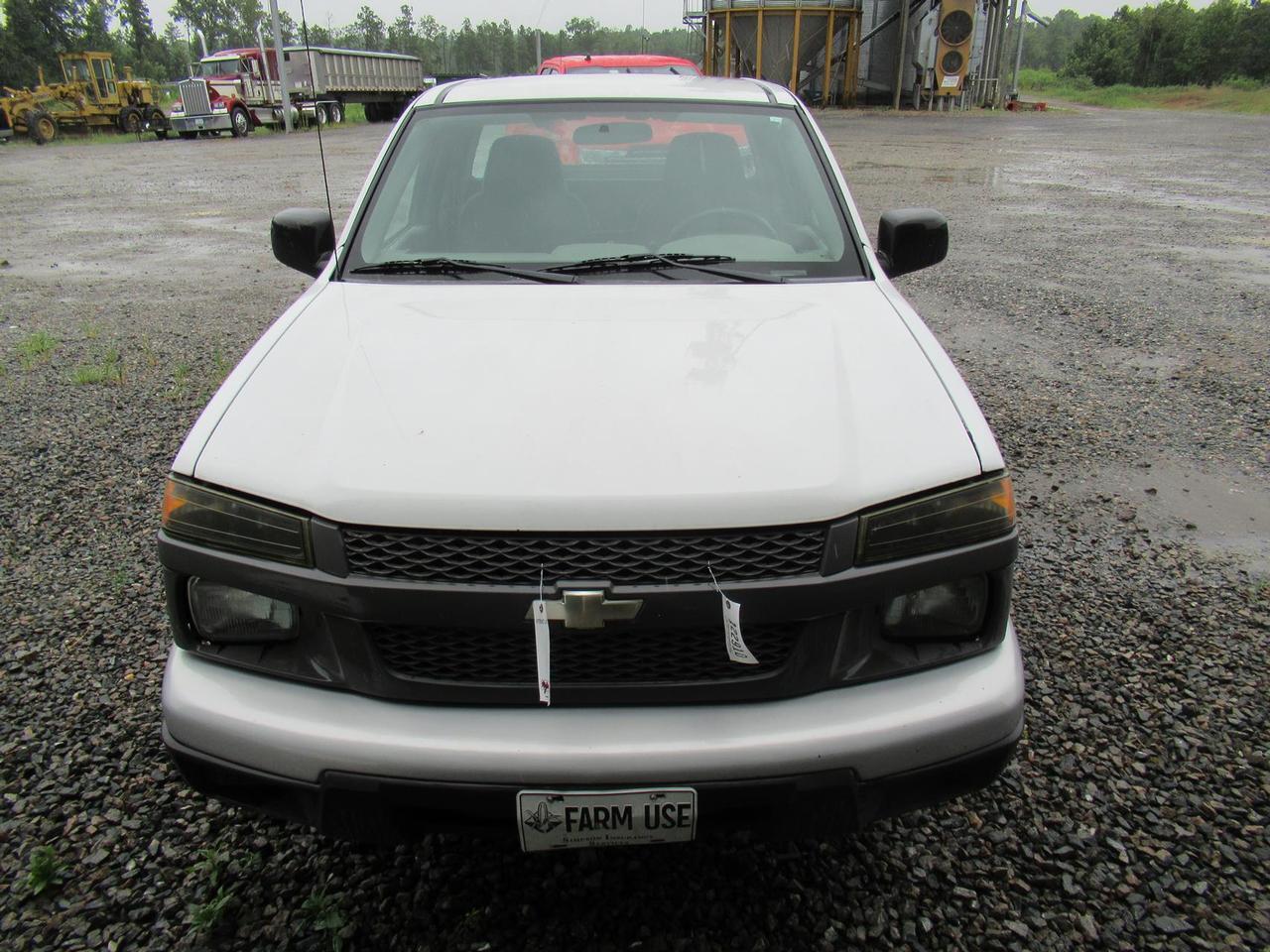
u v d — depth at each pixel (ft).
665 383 6.94
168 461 15.53
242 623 6.32
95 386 19.22
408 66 126.11
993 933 6.98
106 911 7.09
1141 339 21.70
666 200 10.36
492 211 10.23
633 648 6.04
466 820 6.22
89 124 100.27
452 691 6.09
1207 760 8.68
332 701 6.16
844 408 6.72
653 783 5.90
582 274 9.29
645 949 6.84
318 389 7.03
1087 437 16.22
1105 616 10.98
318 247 10.19
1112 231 35.40
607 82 11.58
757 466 6.16
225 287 28.12
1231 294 25.73
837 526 5.99
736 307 8.34
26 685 9.70
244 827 7.92
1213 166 56.34
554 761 5.87
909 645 6.38
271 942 6.88
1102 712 9.34
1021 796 8.27
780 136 10.81
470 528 5.89
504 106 11.07
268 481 6.24
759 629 6.09
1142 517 13.44
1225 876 7.43
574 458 6.18
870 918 7.11
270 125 99.19
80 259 32.48
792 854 7.70
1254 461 15.21
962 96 108.78
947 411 6.81
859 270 9.46
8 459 15.60
